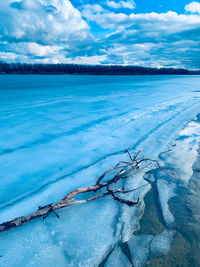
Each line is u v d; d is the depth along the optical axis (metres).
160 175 2.57
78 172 2.65
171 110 7.02
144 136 4.17
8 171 2.73
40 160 3.08
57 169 2.77
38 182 2.42
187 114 6.33
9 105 8.34
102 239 1.55
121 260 1.38
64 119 5.81
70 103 8.90
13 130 4.70
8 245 1.46
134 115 6.23
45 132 4.54
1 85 21.23
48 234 1.57
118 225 1.70
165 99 9.99
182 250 1.45
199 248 1.46
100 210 1.88
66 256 1.39
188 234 1.59
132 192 2.20
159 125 5.03
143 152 3.34
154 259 1.39
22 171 2.73
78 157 3.17
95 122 5.42
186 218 1.77
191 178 2.47
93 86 19.56
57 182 2.40
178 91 14.30
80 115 6.35
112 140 3.96
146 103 8.72
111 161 2.98
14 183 2.41
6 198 2.10
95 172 2.64
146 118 5.80
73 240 1.53
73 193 1.91
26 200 2.04
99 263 1.36
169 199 2.07
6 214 1.81
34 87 18.44
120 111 6.95
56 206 1.73
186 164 2.86
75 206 1.93
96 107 7.84
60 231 1.61
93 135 4.29
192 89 15.93
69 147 3.62
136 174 2.60
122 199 1.96
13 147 3.64
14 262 1.33
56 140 4.00
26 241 1.50
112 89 16.09
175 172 2.64
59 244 1.49
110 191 2.05
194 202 2.00
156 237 1.57
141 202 2.03
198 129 4.66
